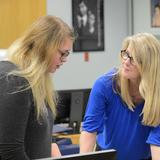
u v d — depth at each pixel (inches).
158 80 82.0
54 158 50.4
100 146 91.4
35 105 65.7
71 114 157.8
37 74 65.7
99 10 242.1
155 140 85.7
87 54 240.5
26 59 67.2
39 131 68.1
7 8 167.6
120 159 90.4
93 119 88.8
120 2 246.2
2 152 62.4
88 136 89.4
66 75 235.6
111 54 247.0
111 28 245.6
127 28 247.4
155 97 82.6
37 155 68.7
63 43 67.9
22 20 169.3
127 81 86.0
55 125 157.6
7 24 167.9
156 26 248.1
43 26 67.7
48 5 227.9
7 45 167.6
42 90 67.1
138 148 90.0
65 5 232.5
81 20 237.5
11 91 62.4
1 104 62.1
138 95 87.1
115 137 89.8
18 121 62.6
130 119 88.6
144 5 246.4
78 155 51.1
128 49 82.7
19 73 63.7
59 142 134.2
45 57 67.6
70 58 235.8
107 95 88.4
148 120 84.6
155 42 82.6
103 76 90.4
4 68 64.4
